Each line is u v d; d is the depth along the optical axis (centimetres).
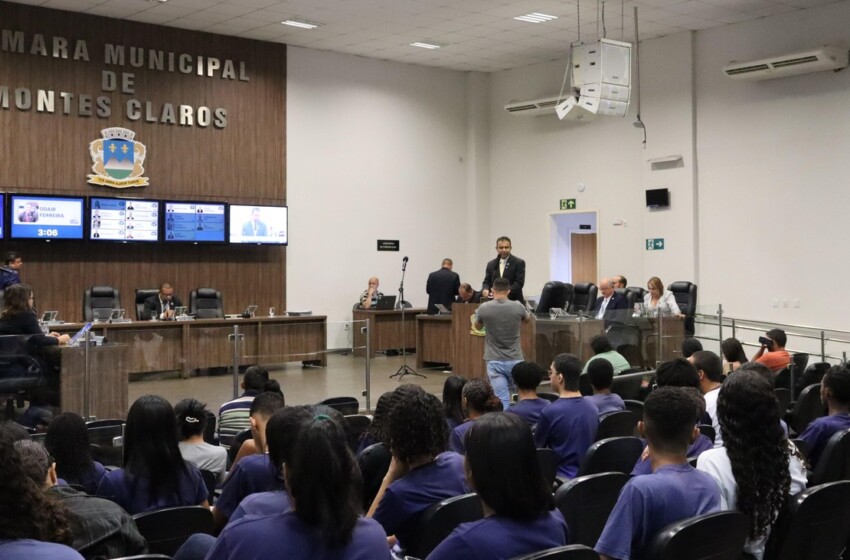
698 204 1255
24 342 639
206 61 1248
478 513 289
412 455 299
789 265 1153
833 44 1097
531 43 1332
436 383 998
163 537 301
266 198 1303
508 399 749
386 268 1440
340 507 190
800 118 1138
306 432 193
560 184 1438
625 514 241
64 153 1129
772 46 1165
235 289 1281
